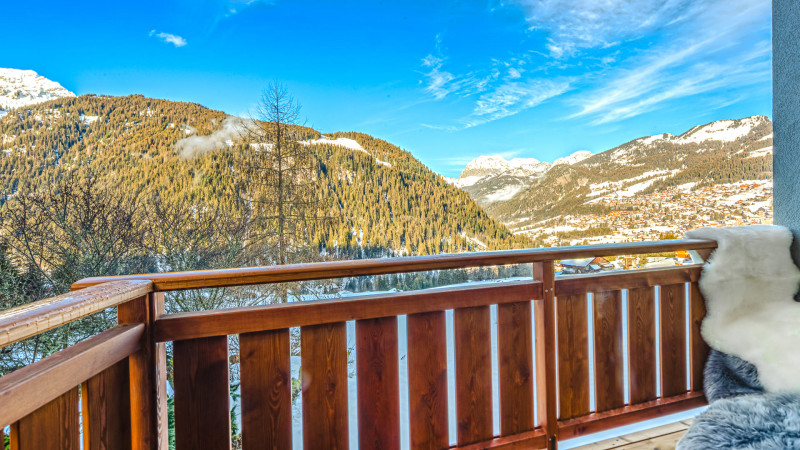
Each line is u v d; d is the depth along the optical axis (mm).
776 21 1748
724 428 974
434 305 1229
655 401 1540
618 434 1543
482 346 1304
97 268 7516
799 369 1167
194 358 1039
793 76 1659
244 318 1059
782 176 1708
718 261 1531
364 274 1103
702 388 1609
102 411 838
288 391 1110
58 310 618
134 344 929
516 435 1346
